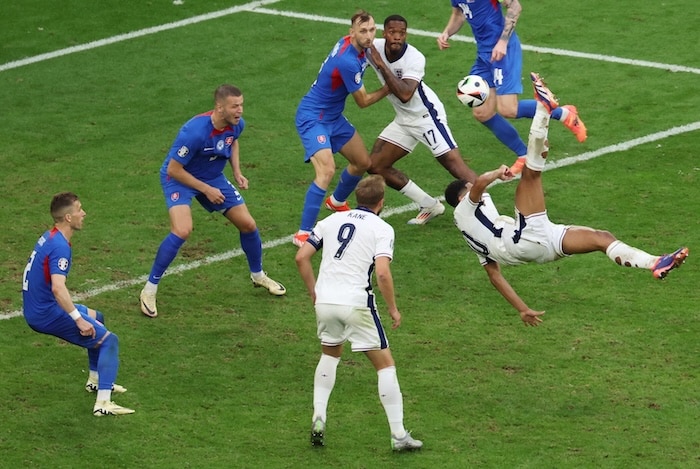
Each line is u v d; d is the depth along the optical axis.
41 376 25.98
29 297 24.20
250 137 40.75
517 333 27.72
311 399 25.14
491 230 25.06
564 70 45.66
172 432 23.73
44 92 45.25
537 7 52.94
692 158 37.31
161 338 27.86
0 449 23.06
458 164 33.94
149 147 39.97
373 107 43.47
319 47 49.25
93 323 24.27
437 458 22.61
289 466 22.47
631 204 34.25
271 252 32.62
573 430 23.50
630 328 27.59
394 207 35.59
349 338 22.92
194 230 34.00
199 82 45.94
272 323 28.69
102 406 24.31
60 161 38.81
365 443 23.30
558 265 31.08
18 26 52.28
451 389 25.31
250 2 54.94
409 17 52.22
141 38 50.81
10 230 33.59
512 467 22.20
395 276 30.98
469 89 31.38
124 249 32.59
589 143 39.00
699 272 30.12
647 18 51.00
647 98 42.56
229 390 25.50
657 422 23.67
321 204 33.09
